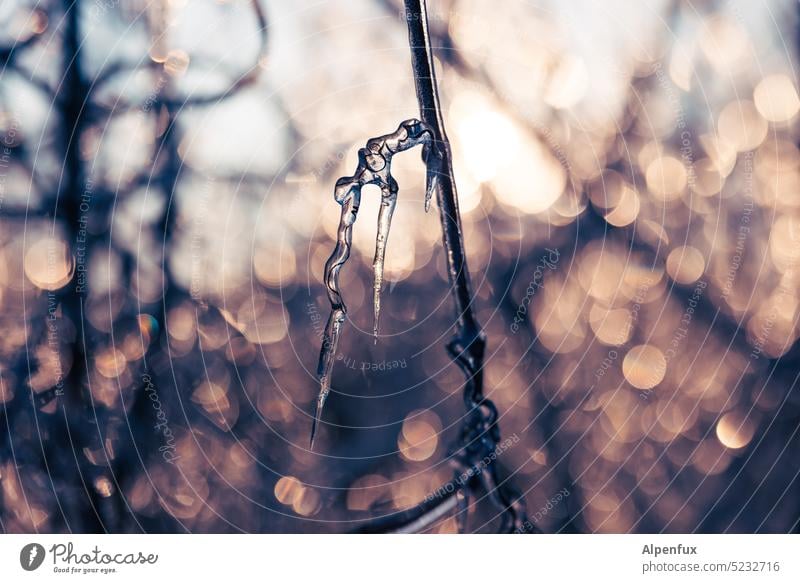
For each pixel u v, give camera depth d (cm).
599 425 133
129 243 110
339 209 116
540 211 122
